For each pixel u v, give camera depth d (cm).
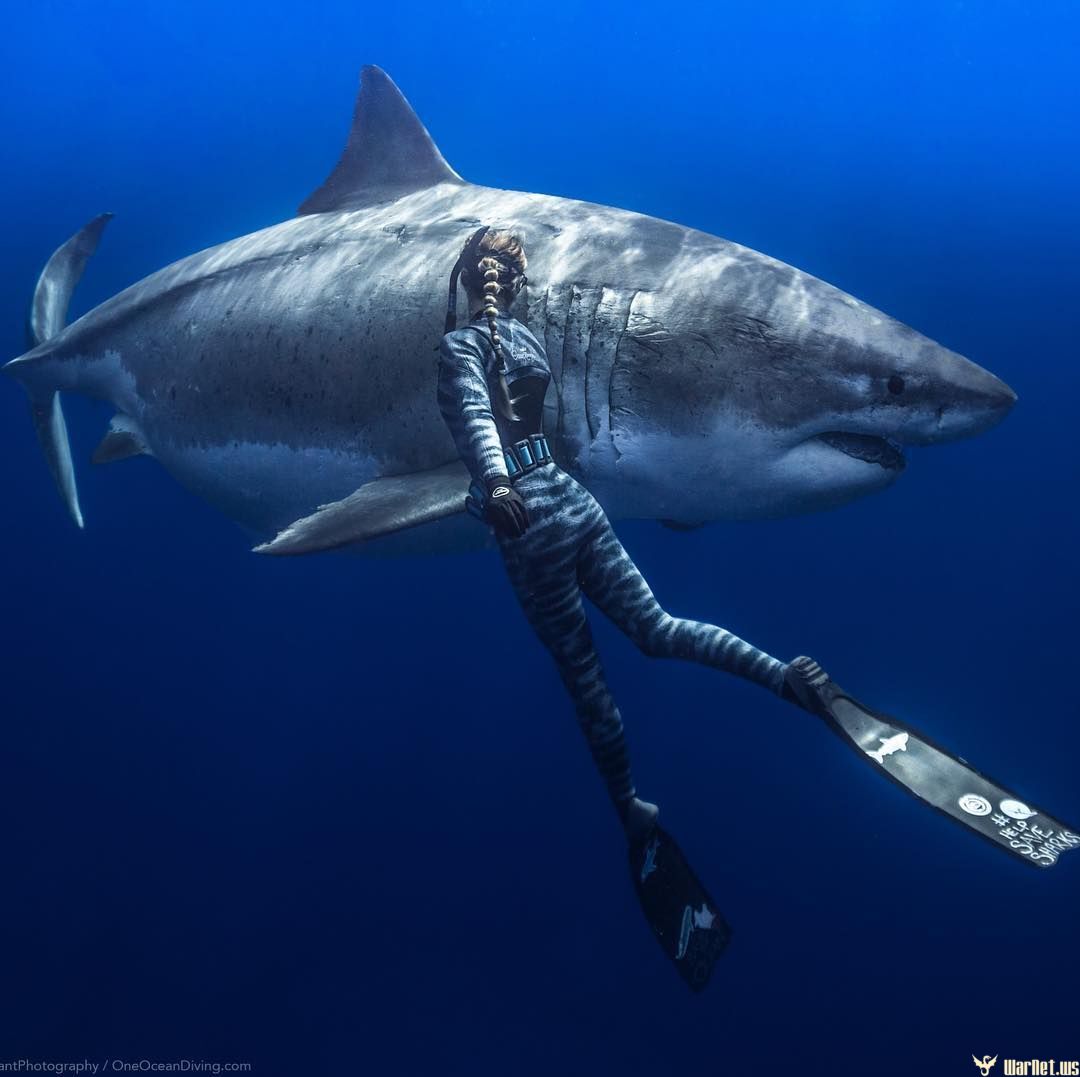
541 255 401
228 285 481
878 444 376
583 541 294
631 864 313
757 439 372
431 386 410
